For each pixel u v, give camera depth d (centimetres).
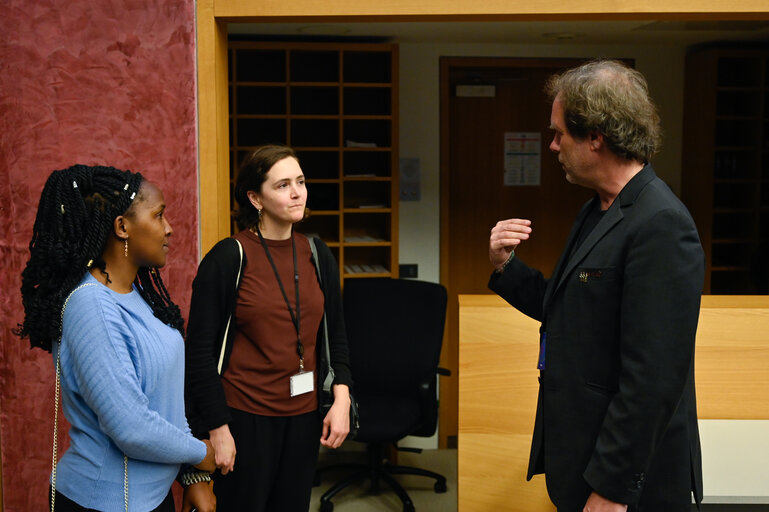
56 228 132
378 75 393
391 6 228
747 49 393
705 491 229
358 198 400
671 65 400
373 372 333
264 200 193
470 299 250
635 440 130
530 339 238
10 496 239
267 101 386
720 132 418
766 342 231
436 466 377
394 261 379
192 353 183
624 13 227
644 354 129
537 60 394
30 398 237
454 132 405
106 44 228
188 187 234
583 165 144
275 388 192
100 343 128
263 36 370
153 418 133
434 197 397
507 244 167
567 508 147
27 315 135
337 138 390
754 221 402
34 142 231
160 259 142
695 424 149
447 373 326
